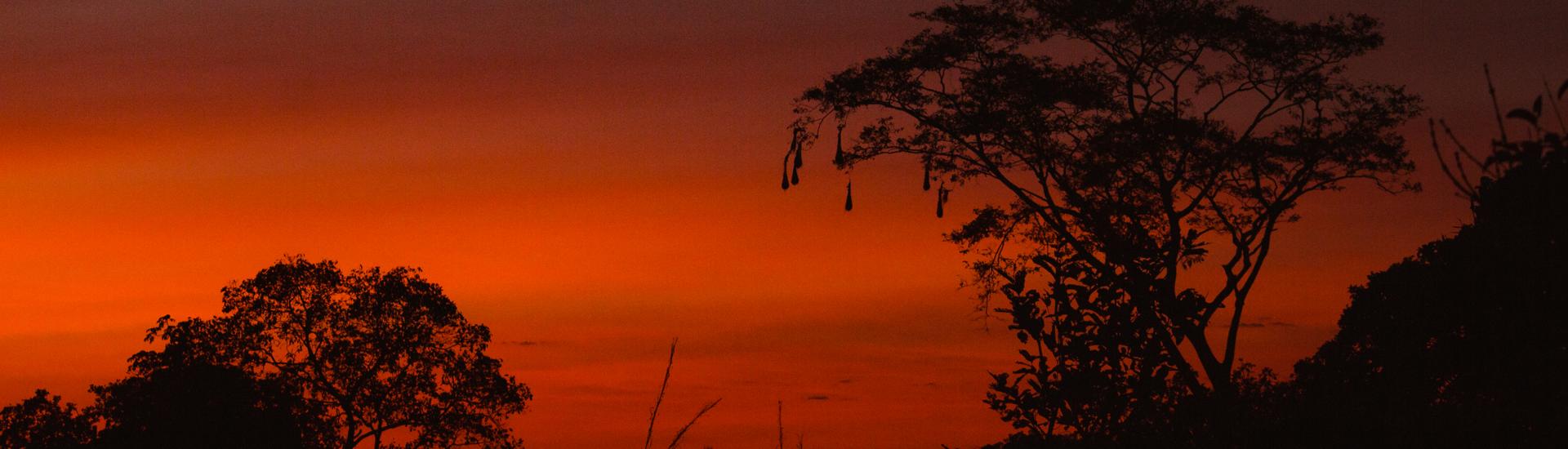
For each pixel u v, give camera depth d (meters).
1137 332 8.46
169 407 40.81
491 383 44.44
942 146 28.91
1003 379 8.64
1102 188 26.12
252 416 41.66
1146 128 26.25
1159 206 25.94
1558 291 7.81
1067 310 8.56
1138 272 8.59
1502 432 9.70
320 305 43.50
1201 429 8.66
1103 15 27.44
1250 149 26.05
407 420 43.81
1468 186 5.50
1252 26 26.94
